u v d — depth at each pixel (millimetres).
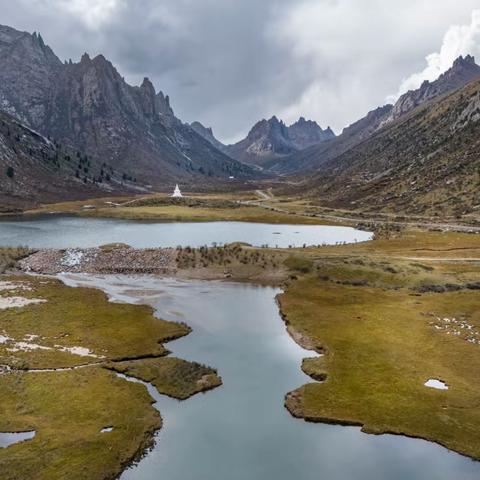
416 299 83375
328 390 48844
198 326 69500
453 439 40594
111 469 35375
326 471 36500
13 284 89125
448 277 95125
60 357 55688
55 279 95562
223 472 35938
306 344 62031
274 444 40000
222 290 91000
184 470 36156
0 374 50062
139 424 41688
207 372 52469
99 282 95750
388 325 69125
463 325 69062
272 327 69500
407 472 36656
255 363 56312
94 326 67250
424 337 64125
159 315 74312
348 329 67312
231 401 46969
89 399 45812
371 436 41312
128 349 59219
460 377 51969
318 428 42500
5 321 67250
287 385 50688
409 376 52219
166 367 53469
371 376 52188
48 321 68312
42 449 37156
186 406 45844
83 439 38844
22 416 42312
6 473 34031
